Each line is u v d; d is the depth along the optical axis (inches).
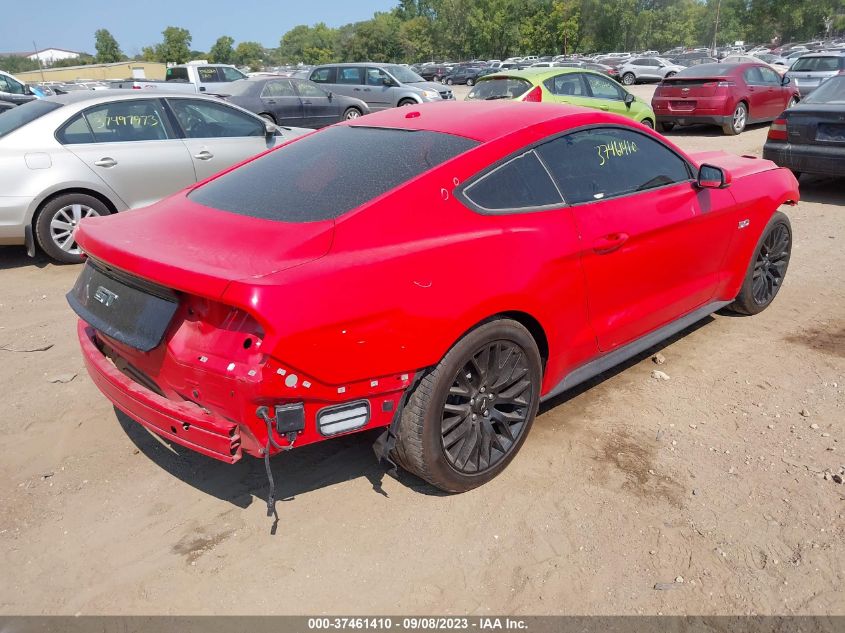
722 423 143.9
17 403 153.5
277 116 579.2
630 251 140.7
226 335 96.0
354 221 104.9
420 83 775.7
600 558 106.9
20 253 277.0
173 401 104.3
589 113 142.2
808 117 332.2
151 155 266.8
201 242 107.3
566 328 130.5
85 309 118.4
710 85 557.0
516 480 125.3
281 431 97.7
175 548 109.8
